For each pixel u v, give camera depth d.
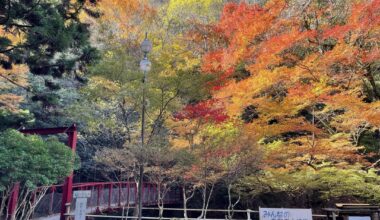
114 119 11.64
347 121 11.37
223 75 10.95
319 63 10.59
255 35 13.21
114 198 14.44
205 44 16.16
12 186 8.27
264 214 7.16
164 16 20.06
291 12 13.84
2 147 7.29
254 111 12.63
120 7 15.78
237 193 13.87
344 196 12.26
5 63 9.11
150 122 10.61
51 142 8.60
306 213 7.13
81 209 7.17
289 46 11.16
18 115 9.85
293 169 11.95
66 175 8.34
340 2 13.42
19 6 7.82
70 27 8.56
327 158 11.70
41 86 13.44
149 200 16.56
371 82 12.31
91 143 18.08
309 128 10.91
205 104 10.20
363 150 13.46
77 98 14.56
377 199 11.17
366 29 10.34
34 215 10.85
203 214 10.51
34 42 8.02
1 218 8.85
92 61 9.35
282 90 12.12
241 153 9.69
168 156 8.58
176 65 9.77
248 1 19.77
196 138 10.30
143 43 8.48
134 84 8.91
